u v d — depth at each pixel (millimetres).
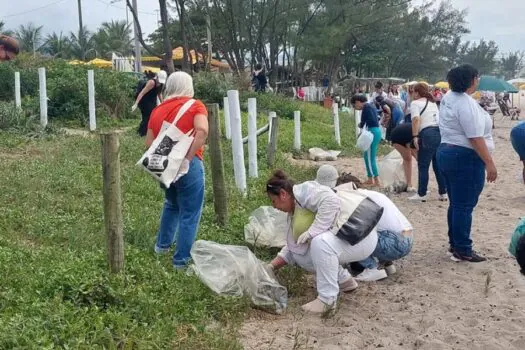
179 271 5660
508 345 4809
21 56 21844
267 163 11875
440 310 5512
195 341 4480
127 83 18656
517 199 10234
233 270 5387
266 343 4734
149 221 7113
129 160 10930
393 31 45656
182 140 5578
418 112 9742
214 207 7500
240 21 36469
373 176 11297
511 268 6590
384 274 6238
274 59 40188
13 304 4605
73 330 4195
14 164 9945
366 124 11133
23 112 14125
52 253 5805
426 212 9344
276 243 6621
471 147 6430
